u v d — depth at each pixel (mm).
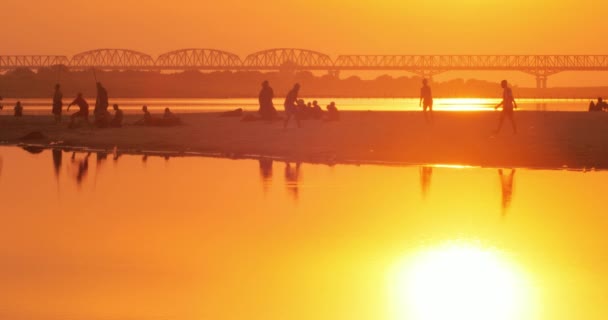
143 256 46281
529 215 58688
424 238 50969
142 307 36969
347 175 81625
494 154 94125
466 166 88375
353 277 42062
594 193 68688
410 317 35688
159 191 71500
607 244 49125
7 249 47906
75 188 73500
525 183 75062
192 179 79562
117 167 90375
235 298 38438
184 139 118250
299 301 37906
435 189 71625
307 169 87312
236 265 44312
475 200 65562
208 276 42156
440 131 113062
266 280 41531
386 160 94062
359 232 52781
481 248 48156
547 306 37156
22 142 125125
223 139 116312
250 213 59969
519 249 47906
